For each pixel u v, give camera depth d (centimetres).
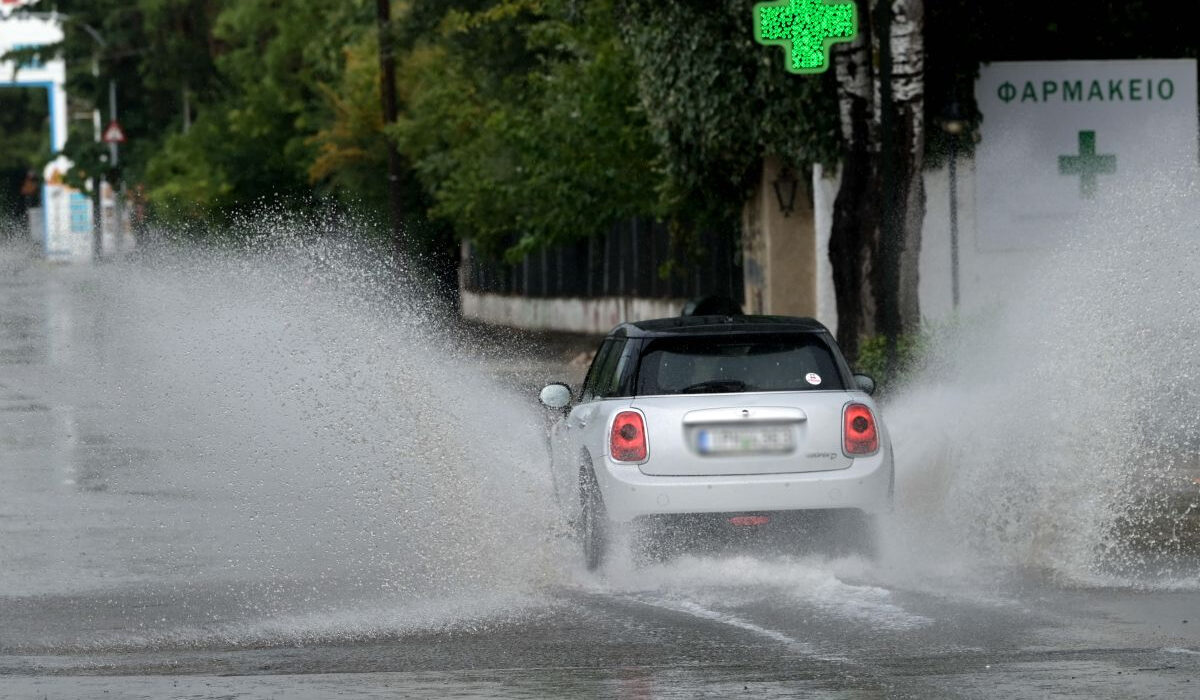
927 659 2675
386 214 15575
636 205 10906
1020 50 8012
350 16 15762
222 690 2555
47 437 6256
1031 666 2606
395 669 2697
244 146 17912
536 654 2794
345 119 15475
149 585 3528
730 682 2542
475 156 12838
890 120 6216
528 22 12769
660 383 3550
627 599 3284
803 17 6594
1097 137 7856
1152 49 8244
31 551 3959
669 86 8238
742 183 9506
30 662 2786
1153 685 2458
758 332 3609
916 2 6400
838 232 6644
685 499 3434
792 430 3481
